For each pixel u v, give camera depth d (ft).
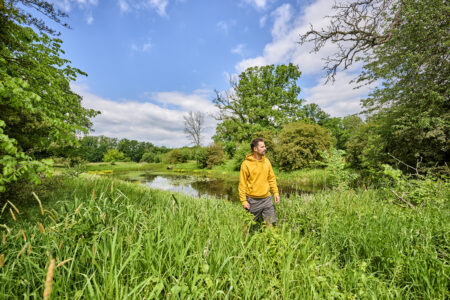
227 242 5.45
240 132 73.67
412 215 7.51
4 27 9.68
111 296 3.47
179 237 5.36
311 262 4.93
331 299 3.85
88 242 4.67
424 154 21.53
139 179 56.44
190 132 119.55
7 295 3.65
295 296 4.13
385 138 25.90
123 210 6.82
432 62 19.76
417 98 22.06
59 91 11.65
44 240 4.84
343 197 10.57
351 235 6.42
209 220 7.20
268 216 8.85
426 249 5.16
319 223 7.57
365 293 4.11
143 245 5.19
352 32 20.94
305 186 33.78
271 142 56.85
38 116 11.50
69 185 18.12
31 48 11.09
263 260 4.67
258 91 78.59
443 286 4.28
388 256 5.39
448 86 19.84
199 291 3.70
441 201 8.68
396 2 18.81
